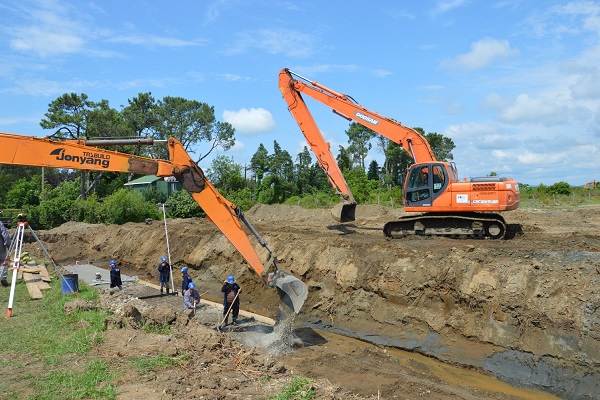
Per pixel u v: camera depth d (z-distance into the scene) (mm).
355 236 18078
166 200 46125
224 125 58969
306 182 56906
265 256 18281
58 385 7543
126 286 19297
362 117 17953
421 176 16422
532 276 10766
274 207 33250
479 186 15398
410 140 17219
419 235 16625
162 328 11109
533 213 25000
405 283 12828
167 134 54969
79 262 27141
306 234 19625
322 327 14039
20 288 15023
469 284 11516
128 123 51094
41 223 38594
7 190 63906
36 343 9555
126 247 27375
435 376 10109
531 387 9445
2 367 8336
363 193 43656
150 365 8453
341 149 58438
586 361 9086
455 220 15812
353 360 11062
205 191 12297
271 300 16219
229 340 10102
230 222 12406
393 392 9055
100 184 53531
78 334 10016
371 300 13516
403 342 11992
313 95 18516
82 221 39625
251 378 8117
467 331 11102
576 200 36531
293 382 7758
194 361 8789
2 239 16031
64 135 13805
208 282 19562
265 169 59312
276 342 12055
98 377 7809
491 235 15336
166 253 23672
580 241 13570
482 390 9328
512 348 10250
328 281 15125
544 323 9984
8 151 10703
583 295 9719
